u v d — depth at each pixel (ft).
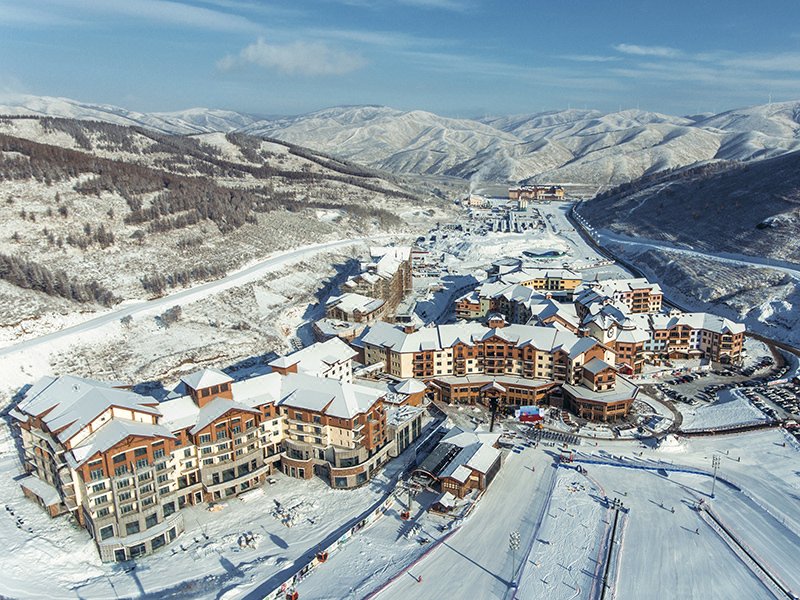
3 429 404.16
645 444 387.14
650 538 293.43
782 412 420.77
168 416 325.62
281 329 627.87
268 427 354.33
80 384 326.24
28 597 259.39
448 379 465.47
